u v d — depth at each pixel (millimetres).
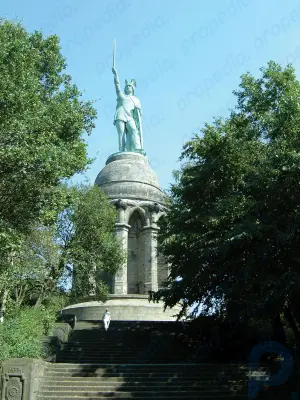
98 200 40562
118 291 47625
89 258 37844
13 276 24391
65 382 21516
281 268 21172
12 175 19828
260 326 25000
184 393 20688
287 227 20375
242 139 24984
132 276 54344
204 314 28750
